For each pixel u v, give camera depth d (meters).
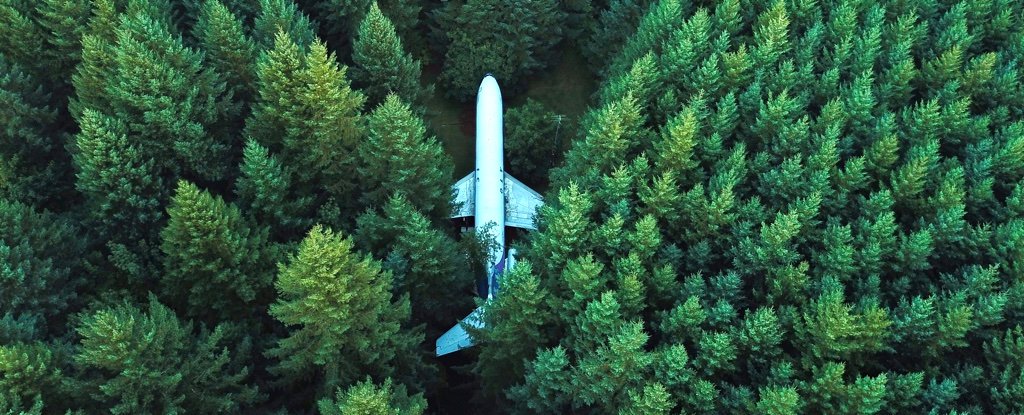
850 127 56.59
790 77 57.97
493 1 70.00
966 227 49.56
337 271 37.72
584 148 54.50
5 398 35.16
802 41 60.97
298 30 61.06
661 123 58.59
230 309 47.81
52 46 61.41
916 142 55.12
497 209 63.44
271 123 53.62
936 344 42.22
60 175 56.84
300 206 52.31
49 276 45.56
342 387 42.16
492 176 64.94
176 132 51.00
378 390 39.69
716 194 49.53
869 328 40.44
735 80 58.16
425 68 80.88
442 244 49.94
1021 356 40.47
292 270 38.00
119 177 48.97
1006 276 46.41
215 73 57.16
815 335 40.97
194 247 44.41
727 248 49.53
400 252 48.47
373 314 40.97
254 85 57.84
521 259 49.00
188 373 39.28
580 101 79.94
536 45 75.56
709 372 41.00
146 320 37.22
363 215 50.78
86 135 47.66
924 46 62.88
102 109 53.19
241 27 58.41
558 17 74.56
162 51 52.03
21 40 58.19
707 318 43.47
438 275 50.16
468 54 73.88
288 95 51.38
